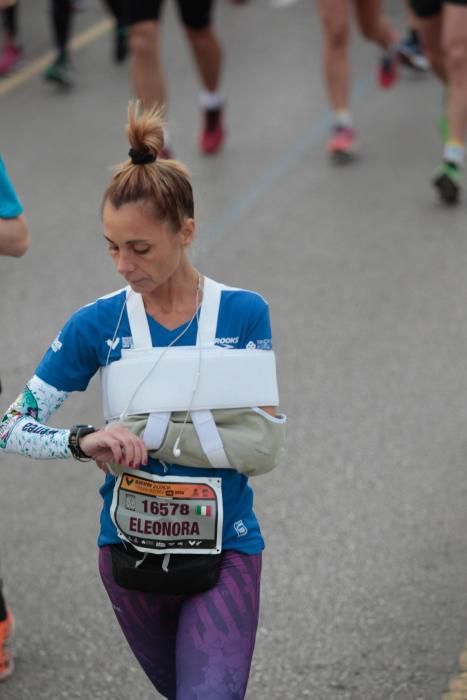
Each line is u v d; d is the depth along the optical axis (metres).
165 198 8.16
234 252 22.12
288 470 15.43
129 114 8.20
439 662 11.77
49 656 12.24
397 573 13.23
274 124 28.61
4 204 10.35
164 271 8.33
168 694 9.83
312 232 22.83
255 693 11.50
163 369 8.54
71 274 21.69
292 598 12.90
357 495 14.81
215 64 25.95
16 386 17.86
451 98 22.94
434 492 14.76
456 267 21.03
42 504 14.98
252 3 38.38
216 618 8.72
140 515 8.71
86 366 8.83
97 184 25.62
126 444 8.32
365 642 12.13
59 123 29.36
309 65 32.53
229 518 8.82
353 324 19.23
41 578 13.53
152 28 23.44
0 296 20.91
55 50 35.03
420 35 24.06
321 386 17.45
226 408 8.59
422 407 16.77
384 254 21.73
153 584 8.80
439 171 23.25
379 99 29.86
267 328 8.72
